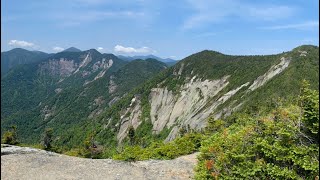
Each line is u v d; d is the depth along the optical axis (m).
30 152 20.25
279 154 11.51
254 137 12.65
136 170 18.19
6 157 18.80
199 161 15.58
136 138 115.50
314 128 11.06
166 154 25.58
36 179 16.05
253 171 11.66
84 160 19.55
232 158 12.41
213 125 42.97
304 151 10.99
